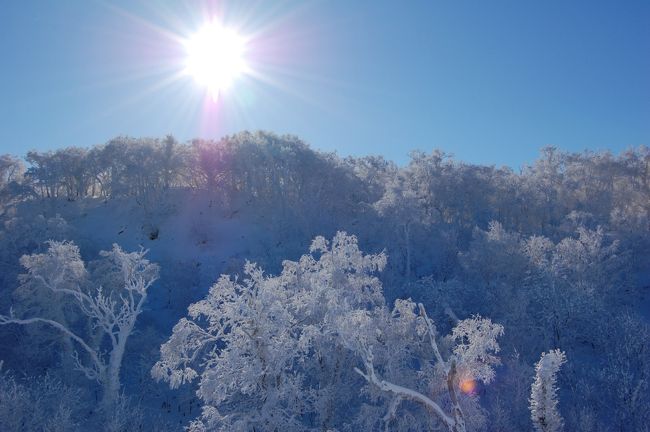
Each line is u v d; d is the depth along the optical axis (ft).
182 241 256.11
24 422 84.84
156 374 64.18
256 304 65.00
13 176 313.73
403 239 195.11
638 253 166.71
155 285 199.52
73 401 94.43
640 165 268.00
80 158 314.14
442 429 62.95
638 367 93.61
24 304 118.21
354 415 68.28
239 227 266.16
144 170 285.43
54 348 133.80
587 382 90.33
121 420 89.81
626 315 106.01
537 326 112.27
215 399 62.44
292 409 63.98
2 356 127.95
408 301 75.05
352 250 78.33
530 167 302.25
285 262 79.82
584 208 242.17
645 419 76.69
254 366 61.31
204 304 66.08
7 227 171.53
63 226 173.47
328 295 67.56
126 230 266.77
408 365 77.87
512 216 246.27
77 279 113.80
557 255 135.03
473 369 61.46
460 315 120.98
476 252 148.87
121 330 102.73
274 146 295.69
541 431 49.08
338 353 71.72
